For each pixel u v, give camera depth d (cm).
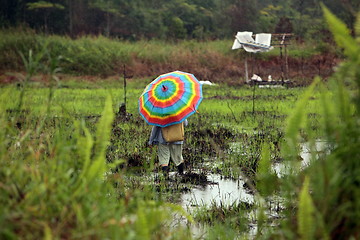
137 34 16600
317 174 988
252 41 9906
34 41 11662
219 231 1730
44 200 973
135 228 980
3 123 1223
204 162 3195
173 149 2809
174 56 12231
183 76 2798
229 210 2089
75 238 920
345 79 990
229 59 12325
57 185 1045
